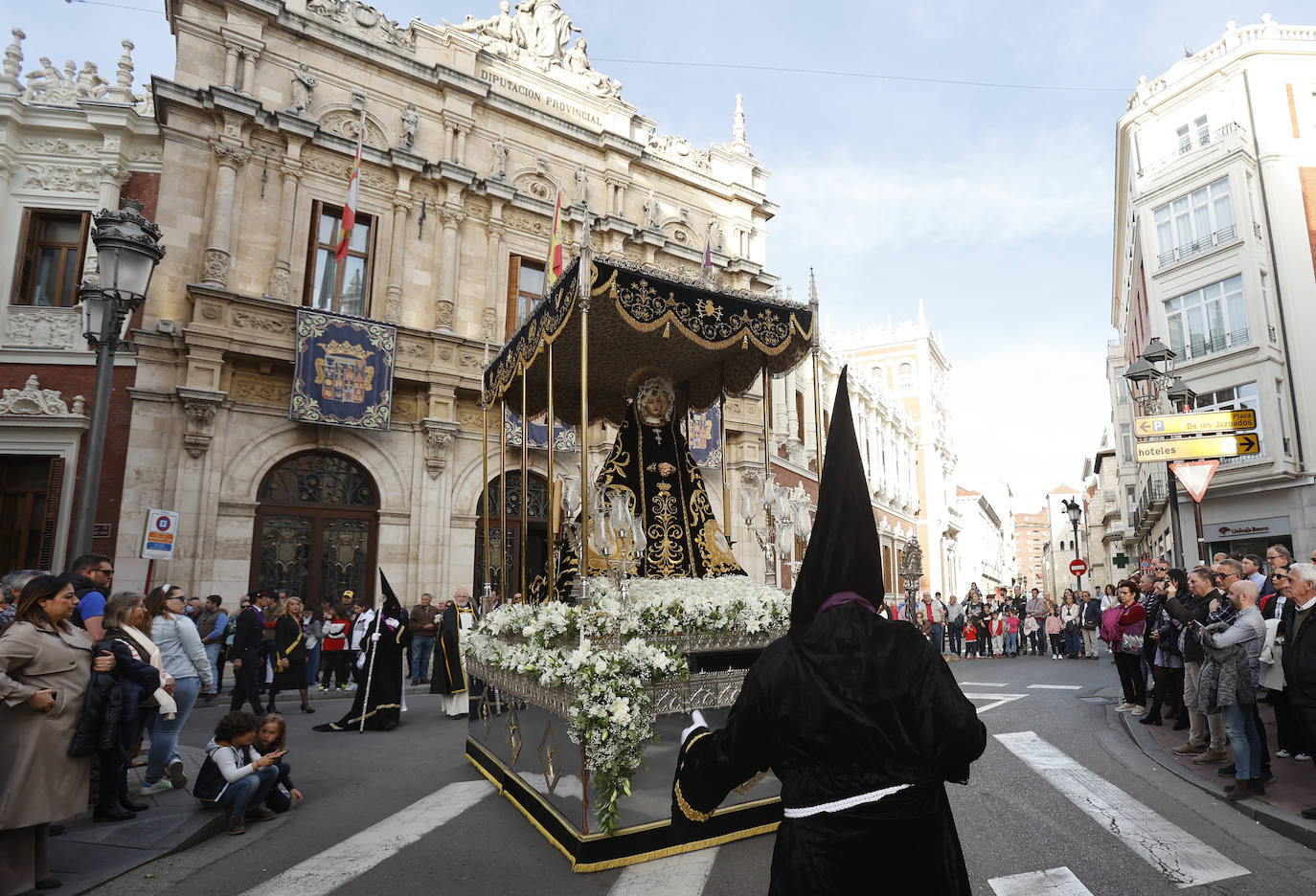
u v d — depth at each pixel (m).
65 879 4.88
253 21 17.12
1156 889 4.61
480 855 5.34
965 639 24.59
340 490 17.19
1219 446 10.70
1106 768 7.71
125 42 17.36
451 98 19.62
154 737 6.91
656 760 5.29
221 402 15.50
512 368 8.31
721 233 24.95
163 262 15.70
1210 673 6.62
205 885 4.89
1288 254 22.95
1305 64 24.03
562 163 21.64
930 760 2.04
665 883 4.69
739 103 26.33
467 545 17.94
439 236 19.05
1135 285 30.12
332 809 6.66
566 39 22.81
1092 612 20.97
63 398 15.55
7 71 16.52
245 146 16.67
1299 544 22.08
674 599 5.63
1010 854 5.25
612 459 7.43
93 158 16.48
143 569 14.66
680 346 8.38
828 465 2.50
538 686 5.84
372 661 10.72
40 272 16.39
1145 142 27.30
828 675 2.09
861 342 50.31
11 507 15.34
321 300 17.55
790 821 2.05
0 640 4.55
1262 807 5.98
